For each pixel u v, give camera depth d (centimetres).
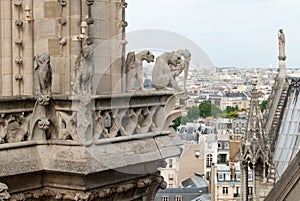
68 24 1766
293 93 5038
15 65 1778
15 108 1664
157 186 1867
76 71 1661
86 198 1684
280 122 4891
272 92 5100
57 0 1772
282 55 5150
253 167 4375
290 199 2286
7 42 1770
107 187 1759
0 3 1766
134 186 1831
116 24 1862
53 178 1712
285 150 4650
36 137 1703
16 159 1652
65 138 1692
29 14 1778
